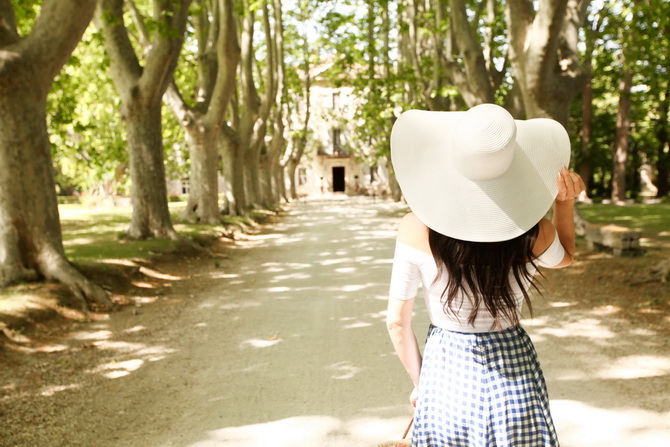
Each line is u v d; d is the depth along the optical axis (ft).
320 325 22.44
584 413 13.14
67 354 18.83
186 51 69.00
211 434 12.69
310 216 93.56
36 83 25.02
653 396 13.87
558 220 6.46
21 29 39.65
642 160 115.14
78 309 24.06
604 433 12.12
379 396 14.70
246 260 42.42
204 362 17.94
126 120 43.88
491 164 5.57
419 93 65.62
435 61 57.11
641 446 11.50
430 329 6.37
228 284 32.35
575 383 15.03
